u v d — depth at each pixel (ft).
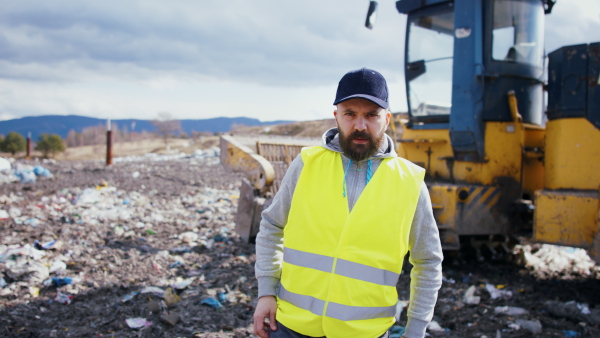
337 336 5.90
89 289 14.38
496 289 15.43
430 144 19.40
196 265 17.53
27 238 19.40
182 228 23.58
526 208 17.43
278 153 21.85
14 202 27.71
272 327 6.49
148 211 27.50
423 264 6.38
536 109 18.61
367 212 6.00
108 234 21.44
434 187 17.47
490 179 17.31
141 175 44.98
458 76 17.25
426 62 19.42
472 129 16.92
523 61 17.58
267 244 6.82
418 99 19.86
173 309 13.30
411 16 20.02
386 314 6.13
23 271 14.88
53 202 28.30
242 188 20.42
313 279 6.06
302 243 6.18
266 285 6.66
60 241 18.93
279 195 6.78
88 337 11.41
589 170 14.71
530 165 18.45
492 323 12.94
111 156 55.83
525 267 18.60
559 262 19.10
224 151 20.89
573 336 12.14
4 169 39.22
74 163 61.00
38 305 13.03
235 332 11.88
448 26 18.60
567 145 15.16
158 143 186.91
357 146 6.09
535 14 17.95
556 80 15.52
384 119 6.24
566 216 14.61
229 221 25.64
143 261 17.61
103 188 34.04
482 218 17.22
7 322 11.82
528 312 13.62
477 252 19.40
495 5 17.02
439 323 13.11
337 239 6.03
